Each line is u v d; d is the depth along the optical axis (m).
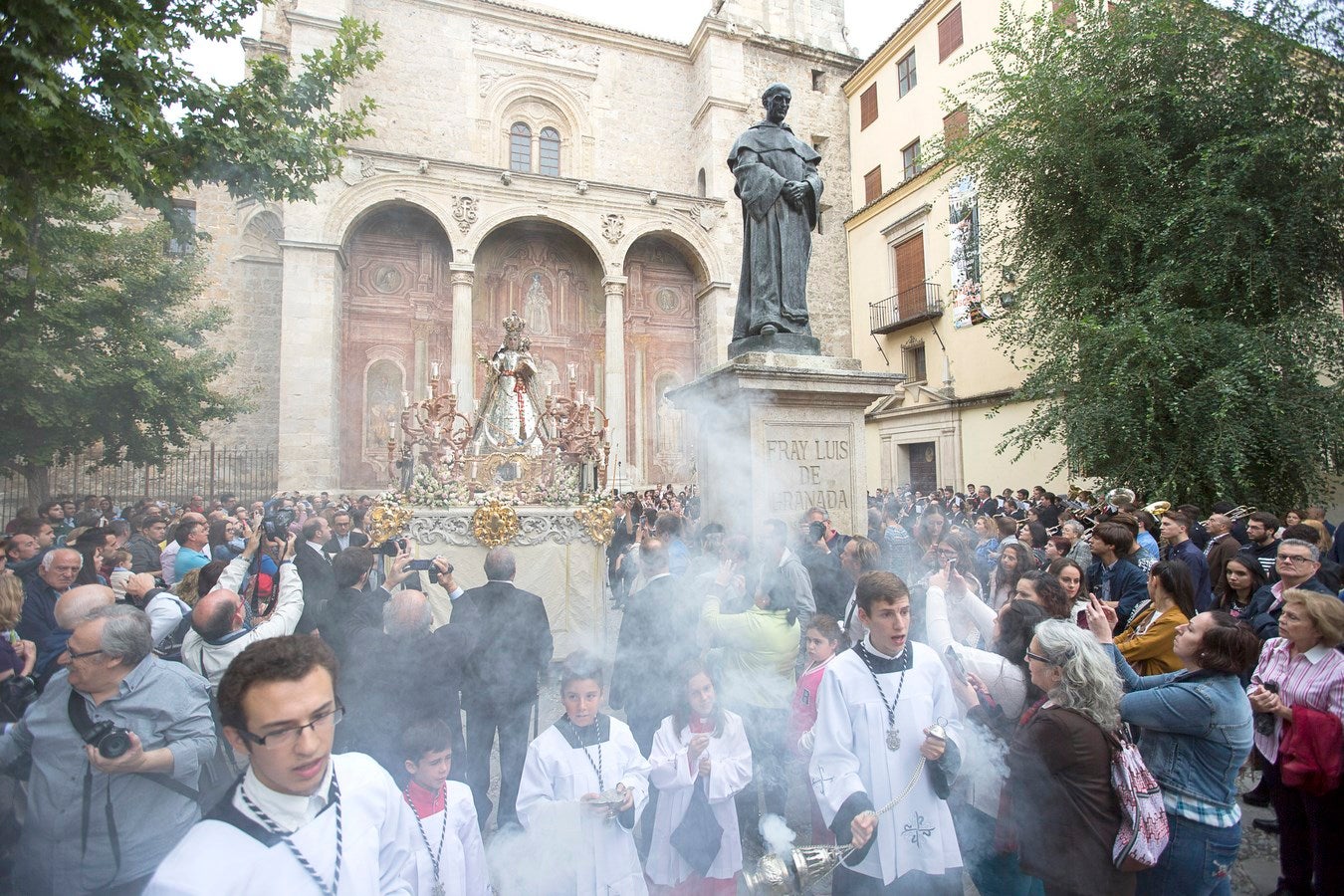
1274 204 11.60
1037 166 13.33
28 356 12.82
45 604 5.16
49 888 2.76
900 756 2.89
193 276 16.19
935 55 25.05
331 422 21.95
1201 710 3.03
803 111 30.28
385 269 25.17
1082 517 10.76
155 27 5.79
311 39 23.81
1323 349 11.55
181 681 3.03
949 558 4.96
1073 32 14.03
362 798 2.01
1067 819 2.69
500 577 4.77
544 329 26.84
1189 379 11.91
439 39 26.56
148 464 16.28
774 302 7.20
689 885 3.51
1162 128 12.73
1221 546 6.51
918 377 24.75
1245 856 4.46
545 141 28.30
